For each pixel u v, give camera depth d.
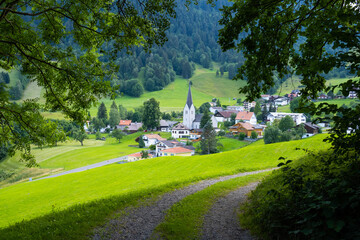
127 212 10.93
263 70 8.22
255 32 8.19
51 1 10.37
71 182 33.19
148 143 102.50
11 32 10.77
